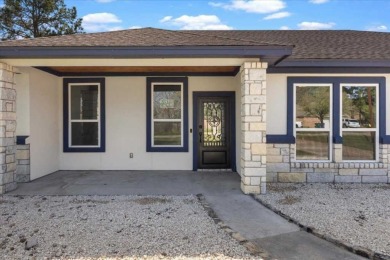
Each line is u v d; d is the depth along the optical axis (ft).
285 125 25.26
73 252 11.79
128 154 30.45
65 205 18.29
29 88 24.81
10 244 12.52
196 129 30.27
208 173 28.86
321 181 25.02
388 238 13.19
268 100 25.21
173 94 30.60
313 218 15.90
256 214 16.85
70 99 30.48
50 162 28.58
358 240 12.95
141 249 12.10
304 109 25.52
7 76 21.53
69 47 19.72
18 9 56.18
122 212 16.90
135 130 30.42
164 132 30.68
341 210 17.34
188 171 29.94
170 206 18.16
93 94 30.53
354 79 25.17
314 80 25.18
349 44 29.30
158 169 30.42
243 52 19.79
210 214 16.63
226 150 30.66
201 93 30.14
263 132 20.86
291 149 25.04
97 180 25.68
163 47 19.74
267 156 25.08
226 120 30.53
